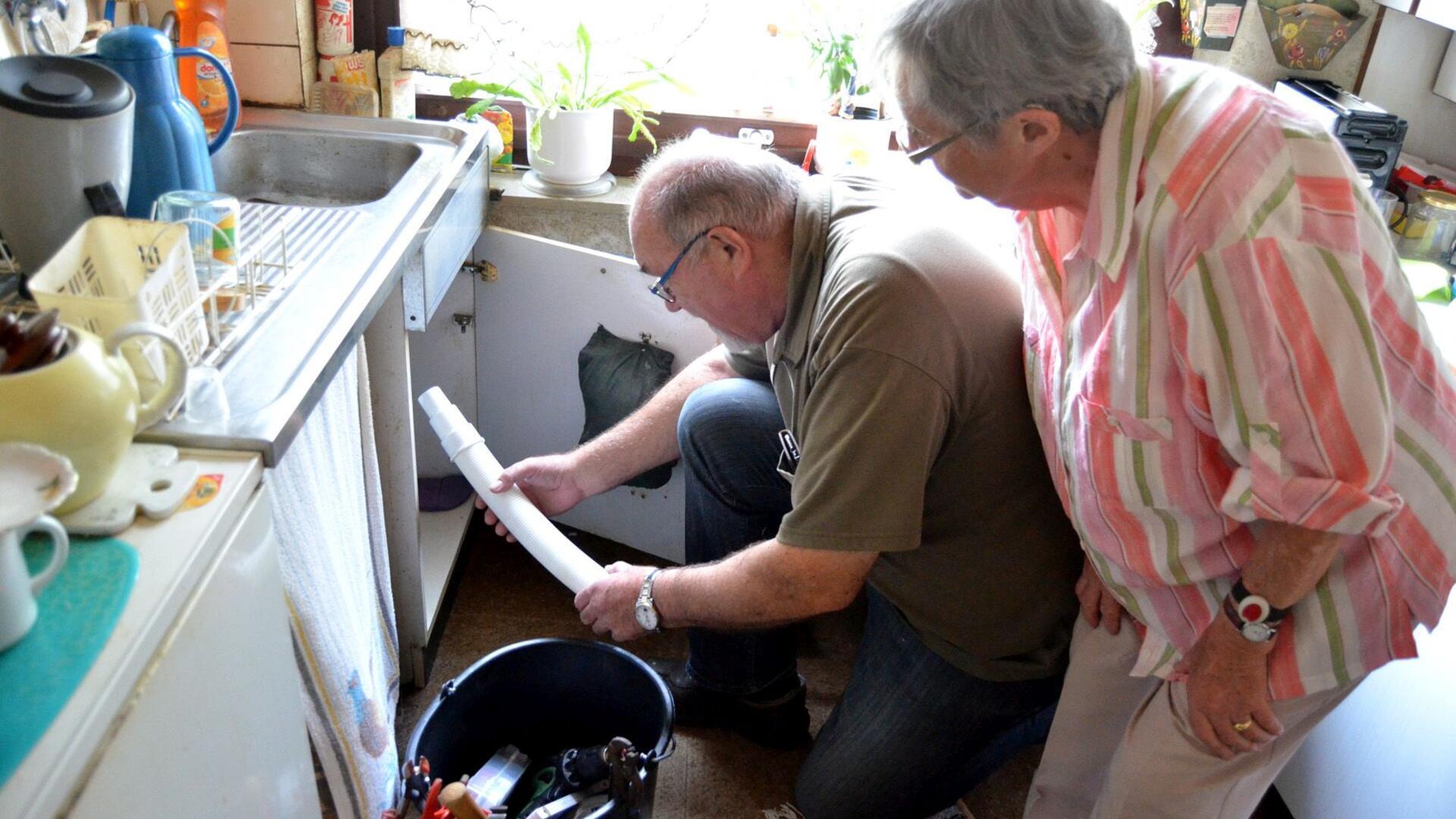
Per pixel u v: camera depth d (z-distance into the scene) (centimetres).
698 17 205
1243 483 99
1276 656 110
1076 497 115
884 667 146
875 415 114
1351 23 200
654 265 130
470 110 186
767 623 128
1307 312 92
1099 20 96
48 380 71
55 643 66
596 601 141
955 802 165
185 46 150
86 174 100
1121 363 103
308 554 113
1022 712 144
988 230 173
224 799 82
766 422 156
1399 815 135
